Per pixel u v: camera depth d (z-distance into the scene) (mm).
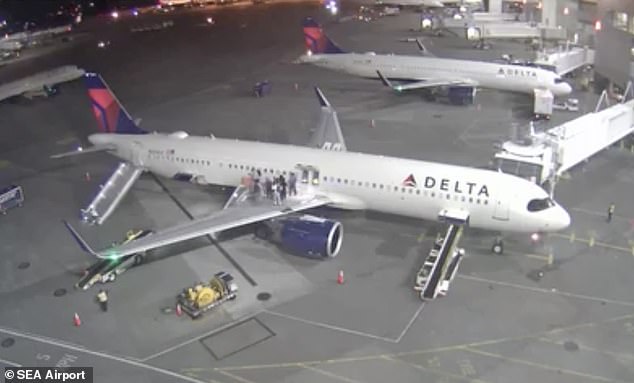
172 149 50094
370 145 63469
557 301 36125
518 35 111750
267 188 44781
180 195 52188
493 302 36188
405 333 33625
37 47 131000
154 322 35219
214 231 40375
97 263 40438
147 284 39000
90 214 47500
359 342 33000
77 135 70188
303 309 36000
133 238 43031
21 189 52781
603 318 34469
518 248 42031
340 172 44188
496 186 40062
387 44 121000
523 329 33688
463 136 65562
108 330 34656
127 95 87625
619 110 57938
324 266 40562
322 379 30391
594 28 92938
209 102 82750
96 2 188875
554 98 77812
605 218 45969
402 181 42312
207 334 34062
